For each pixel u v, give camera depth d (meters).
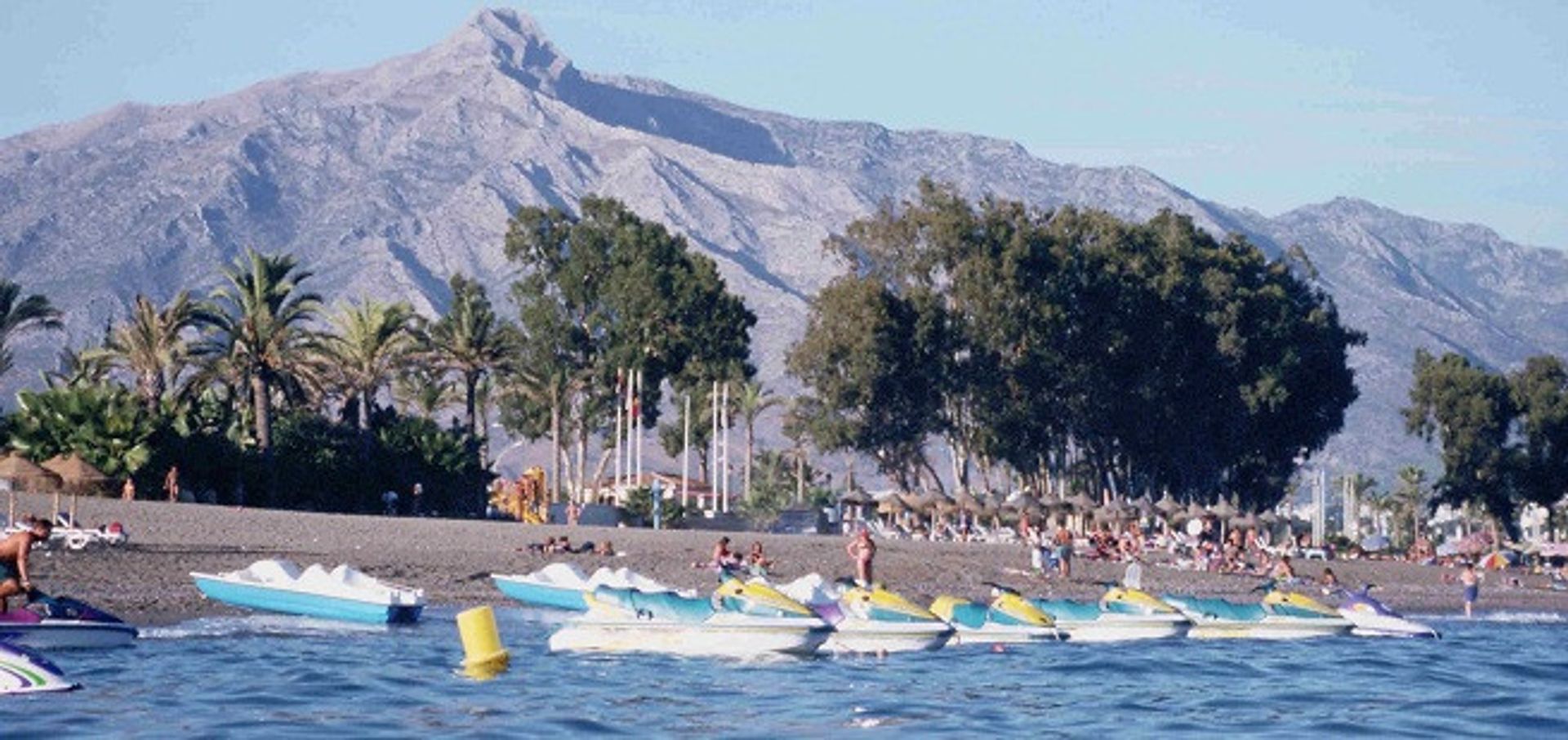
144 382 195.25
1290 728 60.41
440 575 124.56
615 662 78.00
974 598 136.75
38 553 115.62
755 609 81.00
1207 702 68.25
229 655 76.38
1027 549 193.00
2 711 56.72
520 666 75.00
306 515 159.75
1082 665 83.00
